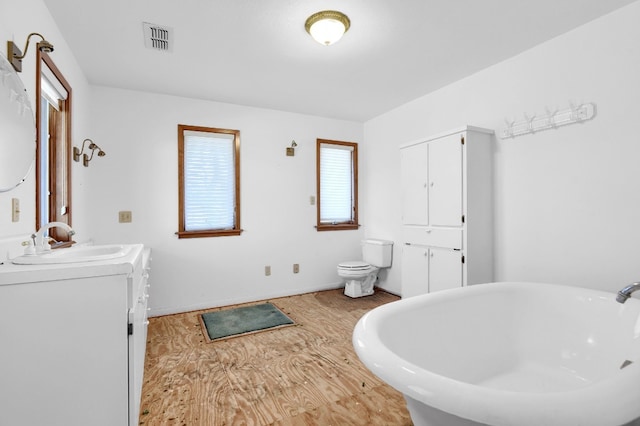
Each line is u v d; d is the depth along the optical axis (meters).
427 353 1.55
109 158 2.99
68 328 1.15
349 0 1.80
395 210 3.82
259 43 2.26
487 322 1.82
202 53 2.40
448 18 1.99
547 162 2.30
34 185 1.63
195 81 2.92
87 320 1.17
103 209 2.96
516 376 1.73
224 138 3.52
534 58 2.36
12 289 1.09
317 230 4.06
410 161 3.07
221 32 2.12
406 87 3.12
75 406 1.16
